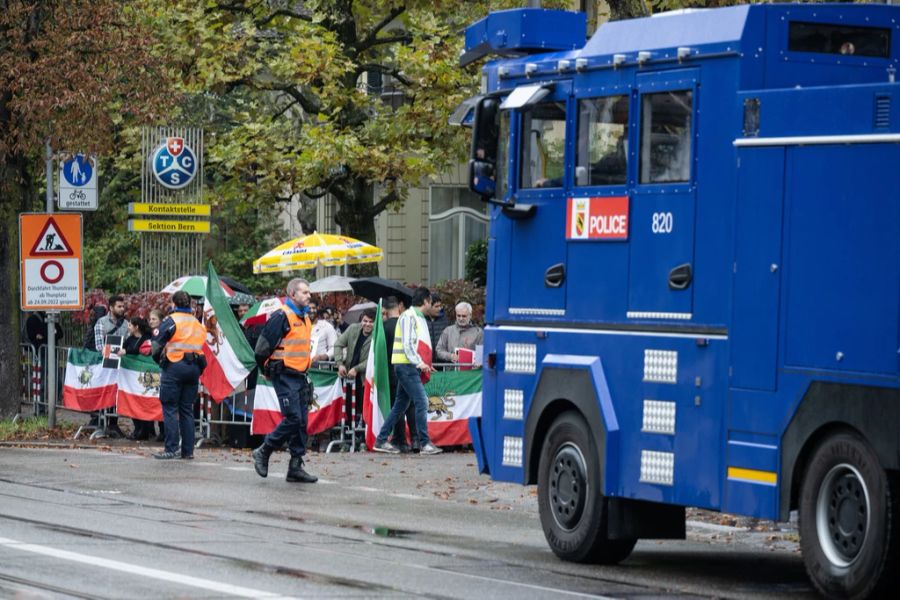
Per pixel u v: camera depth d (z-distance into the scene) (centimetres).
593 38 1269
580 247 1266
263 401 2234
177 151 3095
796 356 1069
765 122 1102
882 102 1027
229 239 4697
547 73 1305
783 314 1080
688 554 1367
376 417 2280
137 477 1839
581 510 1250
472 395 2322
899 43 1179
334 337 2475
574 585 1126
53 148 2536
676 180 1174
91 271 4434
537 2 1731
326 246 3128
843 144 1046
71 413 2828
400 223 4541
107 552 1193
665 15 1209
